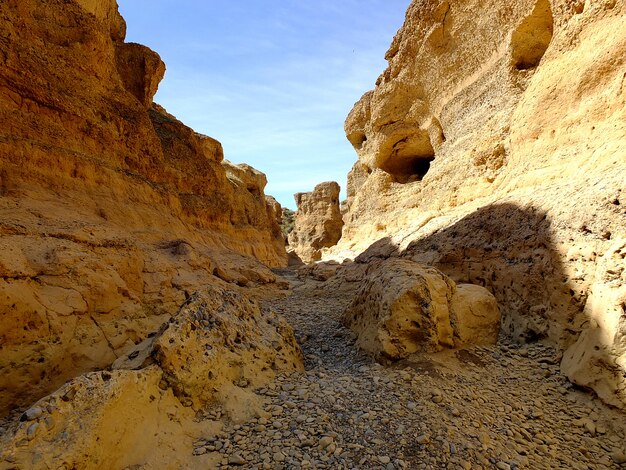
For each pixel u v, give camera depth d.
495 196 10.54
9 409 4.09
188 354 4.20
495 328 6.37
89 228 6.96
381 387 4.63
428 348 5.49
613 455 3.68
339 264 18.27
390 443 3.56
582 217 5.80
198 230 15.09
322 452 3.45
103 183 9.52
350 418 3.95
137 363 4.04
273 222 32.41
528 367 5.39
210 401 4.12
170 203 12.77
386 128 21.88
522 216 7.66
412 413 4.04
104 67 10.54
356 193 27.00
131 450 3.14
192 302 5.05
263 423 3.88
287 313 9.82
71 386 3.06
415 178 22.58
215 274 12.24
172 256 10.21
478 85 14.80
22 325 4.42
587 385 4.48
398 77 20.27
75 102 9.20
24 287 4.73
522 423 4.16
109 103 10.66
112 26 15.13
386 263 7.39
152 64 15.77
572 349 5.12
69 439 2.76
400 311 5.69
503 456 3.52
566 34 9.05
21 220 6.13
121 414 3.22
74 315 5.27
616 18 7.80
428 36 17.22
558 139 8.70
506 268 7.34
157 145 12.80
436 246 10.49
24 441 2.61
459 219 10.98
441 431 3.73
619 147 6.61
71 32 9.52
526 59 12.58
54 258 5.54
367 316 6.71
